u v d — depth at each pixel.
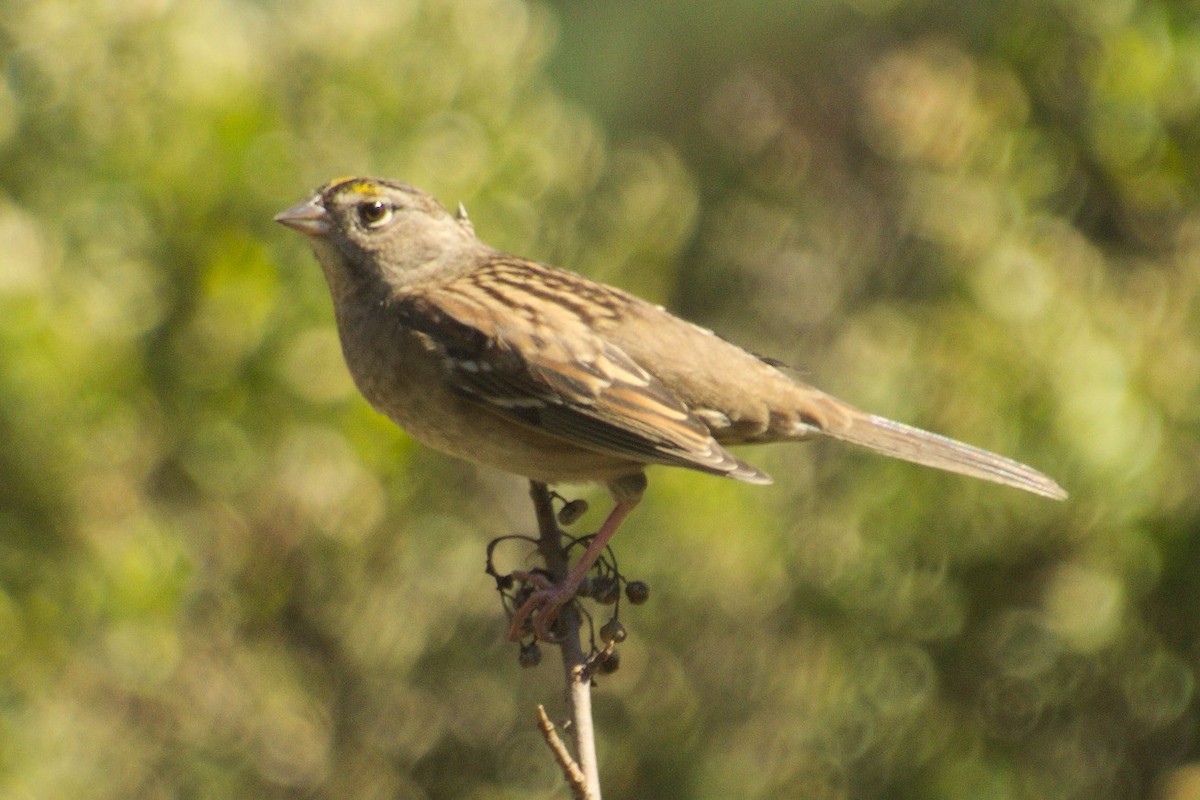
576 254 13.89
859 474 12.94
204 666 13.22
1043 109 12.91
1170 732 12.81
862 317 14.84
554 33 14.23
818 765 13.47
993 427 12.11
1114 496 12.00
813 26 19.23
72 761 12.55
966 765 13.02
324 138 12.52
